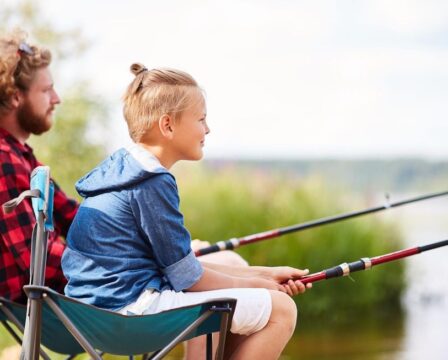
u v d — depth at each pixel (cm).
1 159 279
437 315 666
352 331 605
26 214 277
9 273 279
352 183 797
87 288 241
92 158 568
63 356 392
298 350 534
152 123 254
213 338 284
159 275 247
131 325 229
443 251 934
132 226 244
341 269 257
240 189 749
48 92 302
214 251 303
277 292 247
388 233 758
